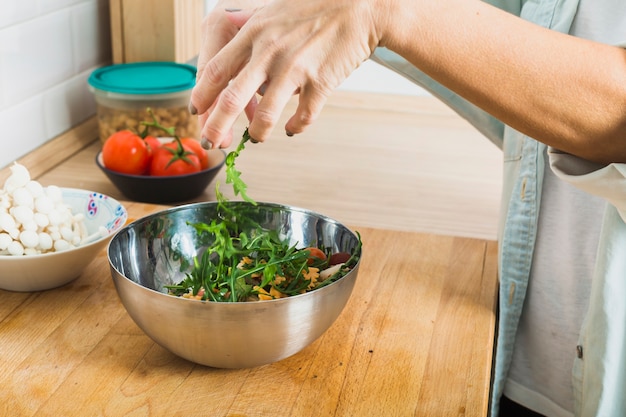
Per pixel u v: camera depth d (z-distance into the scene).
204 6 1.72
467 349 0.81
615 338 0.81
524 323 0.99
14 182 0.88
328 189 1.31
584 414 0.86
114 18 1.51
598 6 0.87
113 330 0.82
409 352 0.80
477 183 1.37
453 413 0.70
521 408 1.08
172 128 1.26
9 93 1.26
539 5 0.93
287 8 0.60
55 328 0.82
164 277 0.86
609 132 0.64
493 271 0.98
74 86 1.46
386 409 0.71
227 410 0.70
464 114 1.06
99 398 0.71
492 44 0.61
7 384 0.73
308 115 0.63
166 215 0.86
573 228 0.92
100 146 1.47
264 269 0.76
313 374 0.76
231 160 0.75
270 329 0.70
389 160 1.46
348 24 0.59
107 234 0.92
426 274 0.97
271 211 0.90
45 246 0.87
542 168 0.91
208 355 0.72
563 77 0.62
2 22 1.22
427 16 0.60
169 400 0.71
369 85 1.74
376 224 1.18
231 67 0.63
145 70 1.44
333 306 0.74
